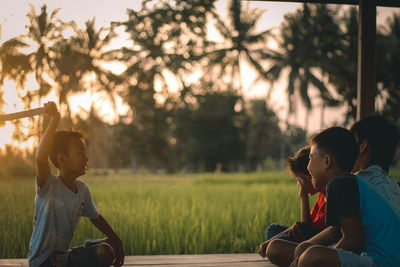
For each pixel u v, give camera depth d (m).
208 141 43.12
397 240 2.05
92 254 2.49
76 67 34.28
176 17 45.78
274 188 12.43
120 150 53.81
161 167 59.97
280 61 43.25
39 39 24.72
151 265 3.25
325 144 2.28
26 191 8.58
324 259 2.10
